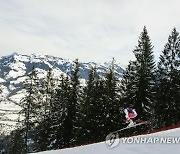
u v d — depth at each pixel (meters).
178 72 43.03
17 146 58.91
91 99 43.06
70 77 46.66
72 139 43.19
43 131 47.38
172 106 41.66
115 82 43.28
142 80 41.41
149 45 43.56
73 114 44.97
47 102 50.50
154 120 41.56
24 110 48.41
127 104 41.31
